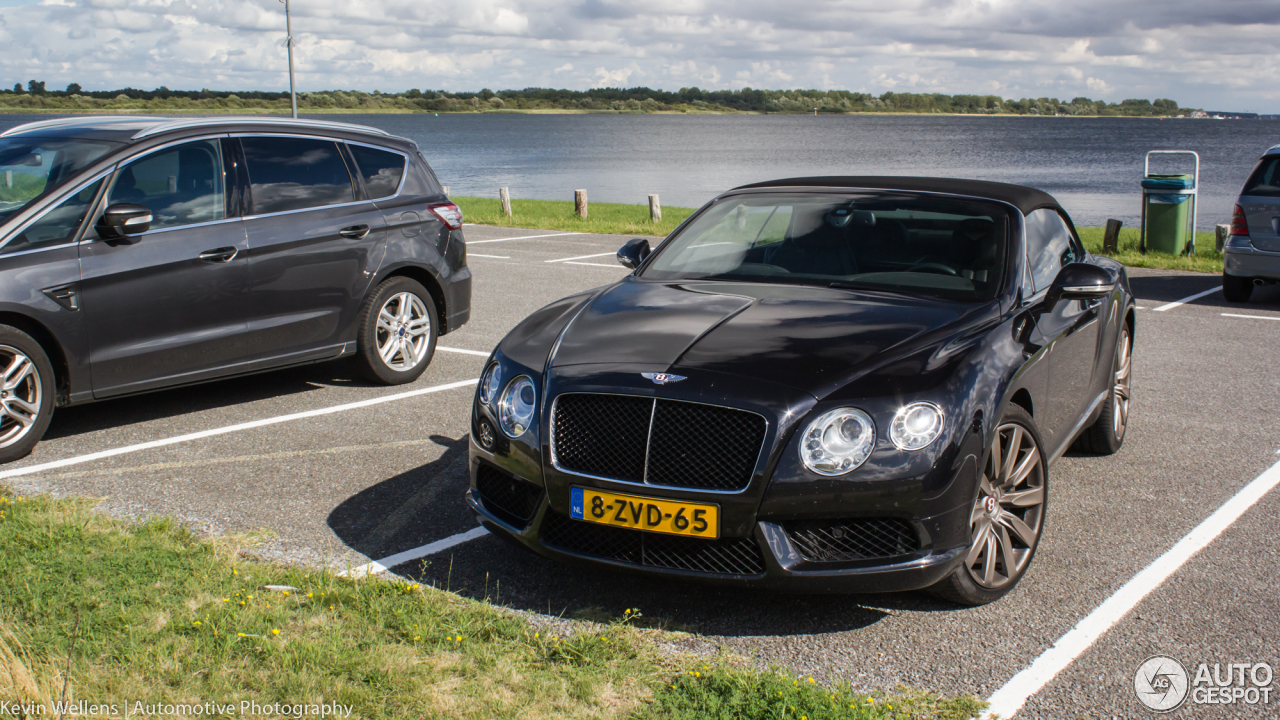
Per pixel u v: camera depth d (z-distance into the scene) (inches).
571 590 145.2
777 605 140.6
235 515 173.8
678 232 196.2
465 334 338.3
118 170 216.4
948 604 140.4
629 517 129.2
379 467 201.0
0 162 220.5
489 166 2470.5
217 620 126.0
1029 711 113.0
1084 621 135.5
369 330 259.8
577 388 134.1
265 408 245.8
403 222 266.5
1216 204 1368.1
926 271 165.0
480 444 146.6
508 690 113.4
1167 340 330.6
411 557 156.7
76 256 206.5
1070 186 1840.6
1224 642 129.3
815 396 126.0
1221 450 213.5
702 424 127.3
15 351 199.9
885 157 3019.2
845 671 122.4
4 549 148.1
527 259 539.2
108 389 213.9
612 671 119.0
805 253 174.7
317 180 251.9
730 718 108.1
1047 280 176.1
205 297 225.5
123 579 138.8
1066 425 177.2
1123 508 178.9
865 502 123.7
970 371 133.2
